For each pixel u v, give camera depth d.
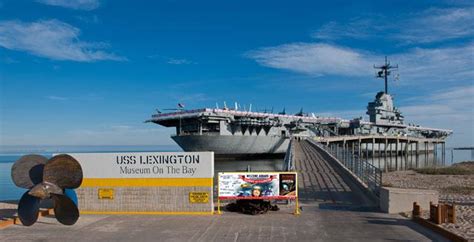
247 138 79.44
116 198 14.44
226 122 75.25
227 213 14.07
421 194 13.89
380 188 15.89
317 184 22.84
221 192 14.23
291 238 10.38
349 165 29.67
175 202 14.16
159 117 77.38
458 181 30.17
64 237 10.78
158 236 10.78
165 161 14.29
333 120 104.31
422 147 141.00
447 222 11.72
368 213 13.93
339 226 11.80
